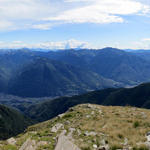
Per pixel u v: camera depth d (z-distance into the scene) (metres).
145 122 18.72
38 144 12.54
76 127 18.59
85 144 12.05
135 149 11.05
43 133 16.72
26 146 11.52
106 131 16.27
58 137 13.13
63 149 10.31
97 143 12.84
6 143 13.22
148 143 11.81
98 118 22.25
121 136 14.78
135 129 16.59
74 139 13.97
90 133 15.76
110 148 11.66
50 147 11.72
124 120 20.66
